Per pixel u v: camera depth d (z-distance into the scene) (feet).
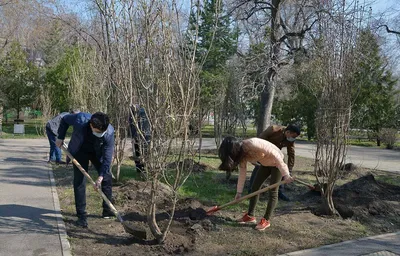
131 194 21.47
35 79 90.53
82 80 32.12
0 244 14.48
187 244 15.15
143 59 14.55
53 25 104.83
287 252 14.94
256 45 50.39
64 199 21.40
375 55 55.16
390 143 70.54
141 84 14.28
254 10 49.29
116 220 18.04
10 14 80.84
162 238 14.96
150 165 14.53
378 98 74.18
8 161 34.37
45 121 44.01
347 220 19.48
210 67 60.08
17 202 20.21
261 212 20.40
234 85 38.34
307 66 38.45
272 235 16.87
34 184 24.76
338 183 29.60
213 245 15.35
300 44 44.21
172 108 14.12
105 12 19.79
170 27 14.11
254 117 72.08
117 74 20.77
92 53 30.78
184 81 14.21
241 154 16.20
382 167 42.29
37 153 41.34
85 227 16.89
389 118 77.82
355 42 19.35
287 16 50.11
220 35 52.11
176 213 19.16
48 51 112.16
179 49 14.35
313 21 41.65
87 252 14.17
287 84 64.23
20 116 103.30
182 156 14.92
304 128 88.89
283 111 84.69
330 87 19.53
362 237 17.06
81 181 16.99
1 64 87.76
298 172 34.63
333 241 16.39
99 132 16.37
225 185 27.43
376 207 21.20
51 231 16.06
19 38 92.84
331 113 19.53
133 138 23.08
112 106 25.58
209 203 21.85
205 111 35.86
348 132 19.66
